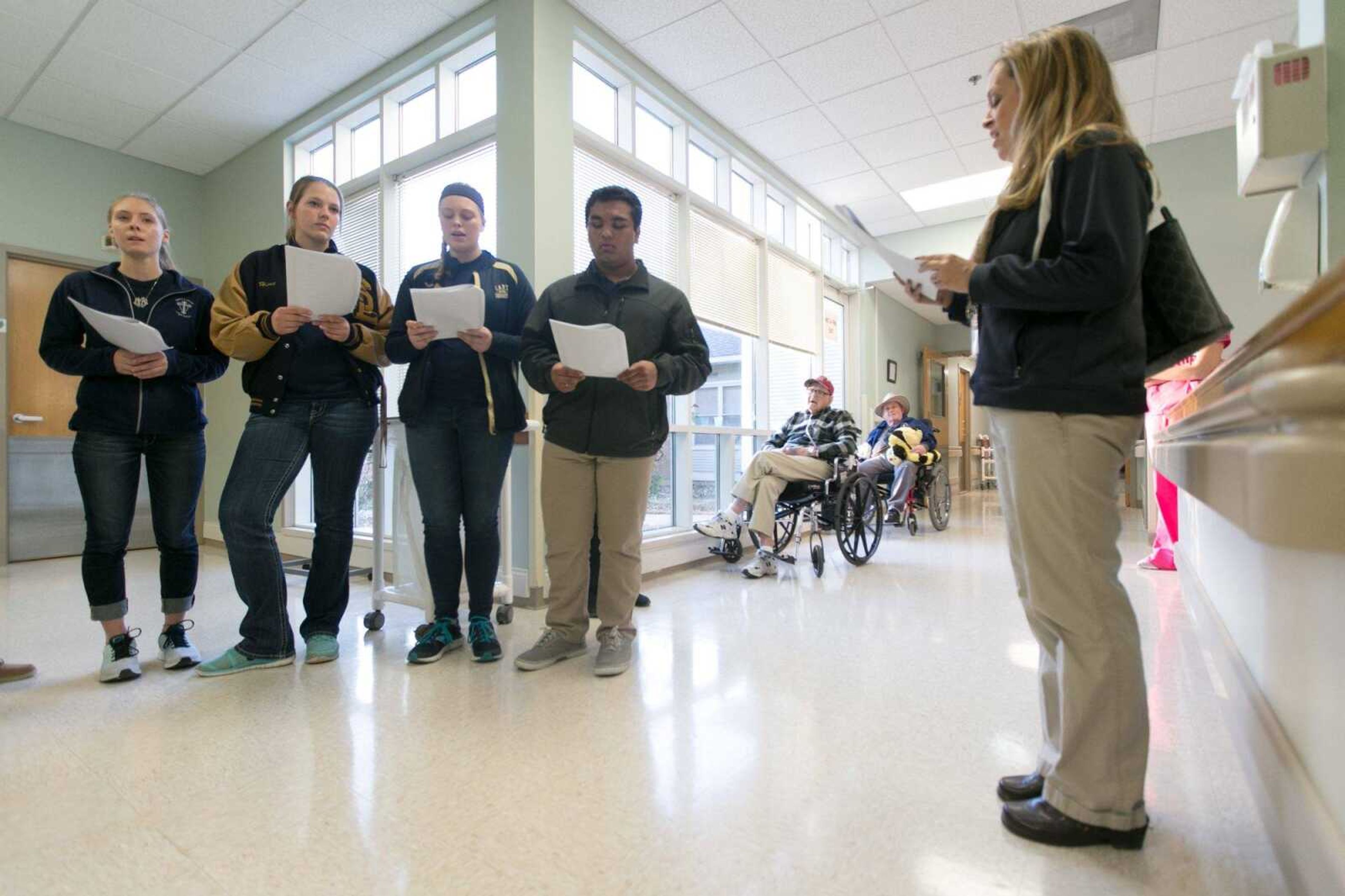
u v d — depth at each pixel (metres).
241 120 4.08
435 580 2.08
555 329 1.55
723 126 4.25
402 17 3.16
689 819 1.14
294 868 1.01
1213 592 1.77
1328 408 0.38
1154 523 4.29
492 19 3.06
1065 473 0.99
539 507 2.81
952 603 2.77
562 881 0.98
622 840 1.08
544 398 2.85
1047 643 1.11
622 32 3.31
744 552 4.05
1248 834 1.08
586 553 2.00
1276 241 1.60
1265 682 1.09
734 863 1.02
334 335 1.85
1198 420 0.75
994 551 4.14
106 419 1.82
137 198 1.90
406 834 1.10
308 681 1.83
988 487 9.70
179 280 1.98
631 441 1.89
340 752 1.40
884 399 5.24
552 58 2.98
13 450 3.97
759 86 3.81
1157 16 3.23
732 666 1.96
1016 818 1.08
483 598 2.10
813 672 1.91
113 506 1.84
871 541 4.53
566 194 3.01
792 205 5.25
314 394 1.97
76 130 4.16
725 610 2.66
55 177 4.18
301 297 1.68
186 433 1.96
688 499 3.80
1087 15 3.21
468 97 3.39
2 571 3.63
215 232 4.71
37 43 3.32
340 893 0.95
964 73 3.70
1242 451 0.47
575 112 3.34
